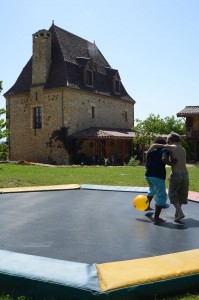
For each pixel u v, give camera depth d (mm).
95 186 10359
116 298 2990
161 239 4820
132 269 3416
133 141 29594
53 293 3102
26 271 3322
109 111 31109
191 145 31031
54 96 26609
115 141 30906
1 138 17547
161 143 6160
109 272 3326
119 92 32906
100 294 2938
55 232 5211
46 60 27484
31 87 27875
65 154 26234
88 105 28438
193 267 3500
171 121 40312
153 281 3189
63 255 4125
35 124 28000
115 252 4238
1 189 9695
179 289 3299
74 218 6191
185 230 5344
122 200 8133
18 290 3234
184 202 6051
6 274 3285
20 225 5664
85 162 26594
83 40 33094
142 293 3115
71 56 28844
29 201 7988
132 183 12211
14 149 29312
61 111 26234
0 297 3180
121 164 29625
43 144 27453
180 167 5867
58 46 28359
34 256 3771
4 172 15289
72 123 26656
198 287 3400
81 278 3180
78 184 11195
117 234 5102
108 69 33000
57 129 26500
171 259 3730
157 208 5797
